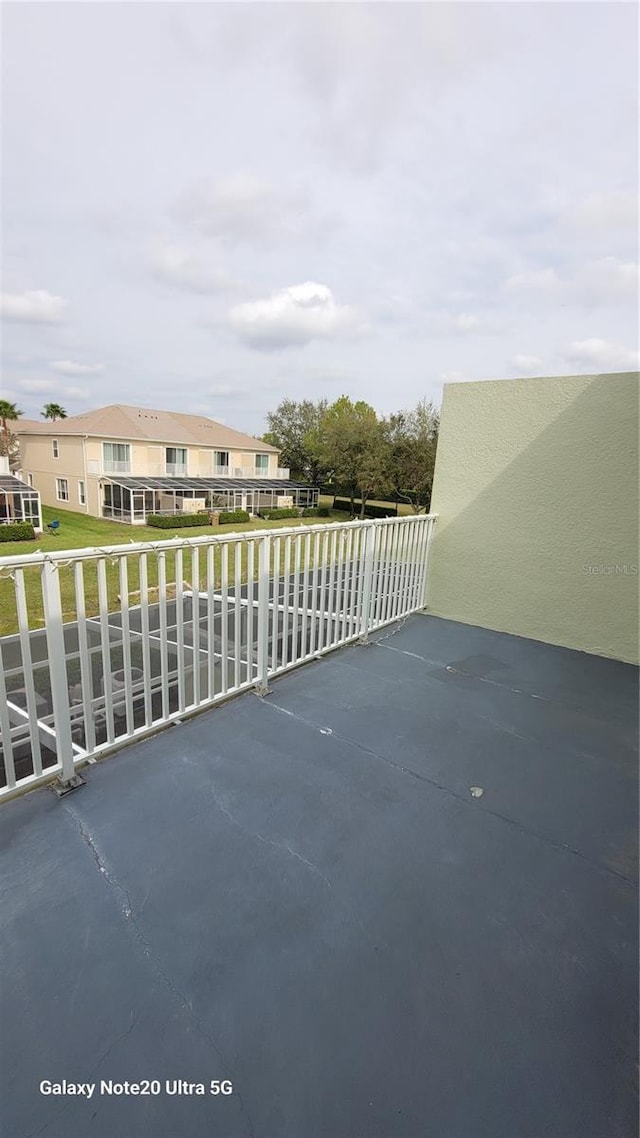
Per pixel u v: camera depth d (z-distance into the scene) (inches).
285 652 133.0
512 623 176.6
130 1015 49.6
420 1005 51.4
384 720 111.9
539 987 53.7
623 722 115.0
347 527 146.9
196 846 72.1
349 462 1216.8
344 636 156.9
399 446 1148.5
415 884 67.0
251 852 71.4
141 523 1049.5
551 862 71.9
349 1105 43.0
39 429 1184.8
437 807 83.2
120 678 215.0
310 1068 45.7
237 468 1364.4
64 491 1159.0
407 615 188.5
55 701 80.2
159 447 1165.1
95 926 59.0
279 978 53.7
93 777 86.7
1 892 63.1
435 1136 41.1
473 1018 50.4
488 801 85.2
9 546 722.2
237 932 58.9
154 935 58.1
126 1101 42.9
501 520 175.8
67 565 81.7
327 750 98.7
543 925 61.4
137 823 76.3
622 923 62.0
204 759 94.0
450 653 156.4
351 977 54.1
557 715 117.6
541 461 165.2
